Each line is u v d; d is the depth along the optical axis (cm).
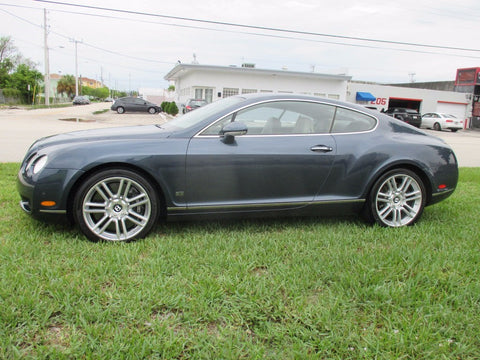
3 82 5259
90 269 266
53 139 351
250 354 192
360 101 3319
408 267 289
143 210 343
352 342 204
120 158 321
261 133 362
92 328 202
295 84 3091
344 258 302
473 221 424
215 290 246
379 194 389
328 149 368
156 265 277
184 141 340
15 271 258
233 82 2981
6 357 182
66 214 322
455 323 223
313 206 373
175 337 200
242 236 351
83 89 10225
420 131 420
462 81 3734
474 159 1173
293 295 248
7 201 430
